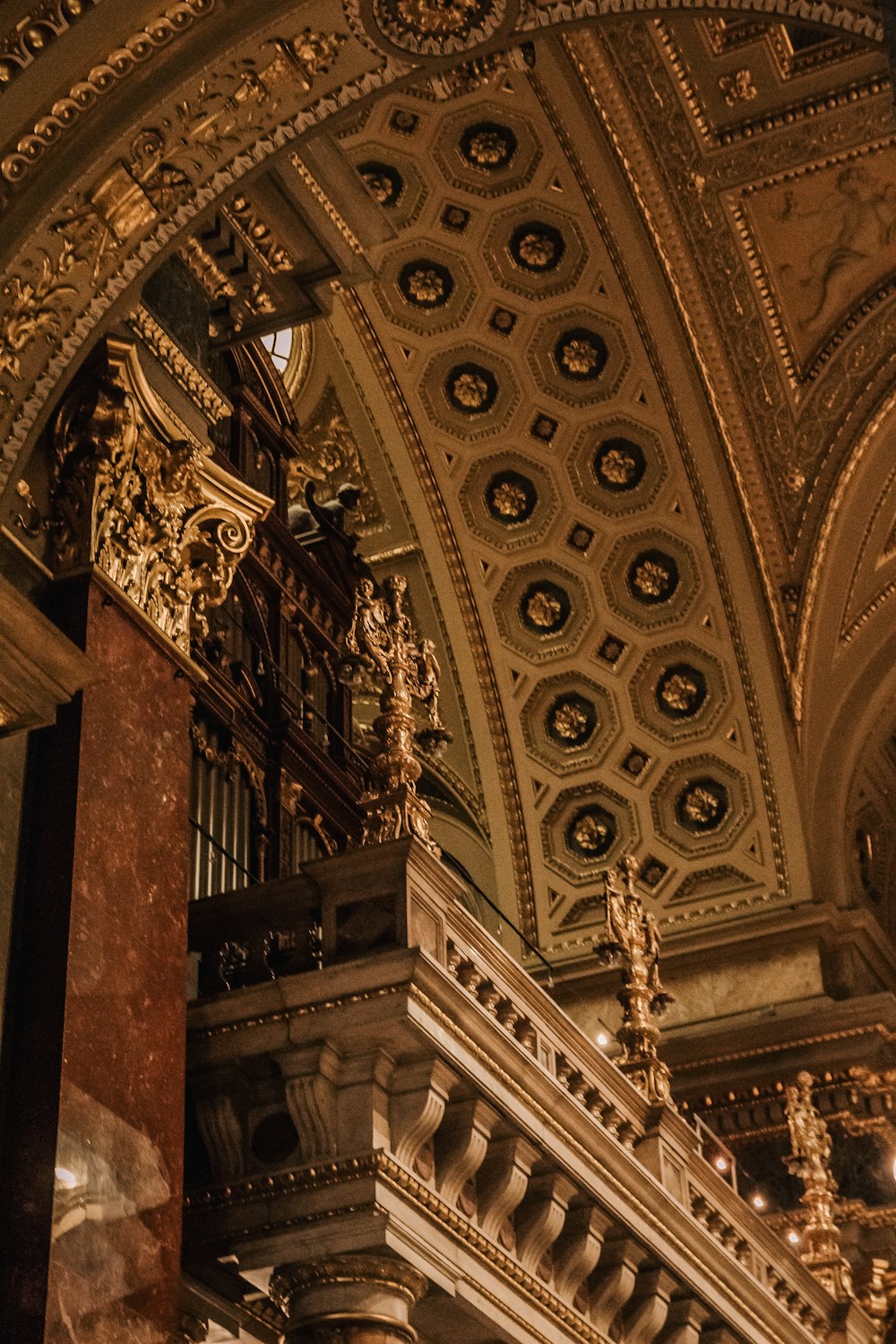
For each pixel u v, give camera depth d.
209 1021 9.19
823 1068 16.75
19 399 8.97
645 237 16.27
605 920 17.94
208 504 10.06
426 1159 9.36
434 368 17.48
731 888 17.84
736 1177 15.74
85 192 8.90
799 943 17.39
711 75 15.59
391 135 15.91
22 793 8.67
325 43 8.87
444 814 19.02
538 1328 9.91
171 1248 8.37
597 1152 10.27
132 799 9.01
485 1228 9.65
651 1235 10.80
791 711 17.73
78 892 8.50
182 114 8.92
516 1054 9.57
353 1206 8.77
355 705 18.19
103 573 9.26
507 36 8.90
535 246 16.62
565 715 18.34
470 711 18.45
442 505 18.02
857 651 18.27
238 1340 9.77
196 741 12.03
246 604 13.36
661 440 17.25
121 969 8.60
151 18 8.59
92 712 8.93
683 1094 17.02
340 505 15.55
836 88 15.66
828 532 17.58
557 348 17.12
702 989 17.50
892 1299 14.90
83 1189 7.99
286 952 9.80
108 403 9.51
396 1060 9.16
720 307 16.72
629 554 17.80
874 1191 16.36
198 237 10.39
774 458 17.28
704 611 17.67
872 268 16.72
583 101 15.51
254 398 14.16
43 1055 8.14
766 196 16.33
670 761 18.05
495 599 18.23
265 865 12.39
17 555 9.03
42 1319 7.59
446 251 16.75
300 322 11.16
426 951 9.32
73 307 9.09
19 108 8.59
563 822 18.34
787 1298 12.77
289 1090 9.03
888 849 19.12
